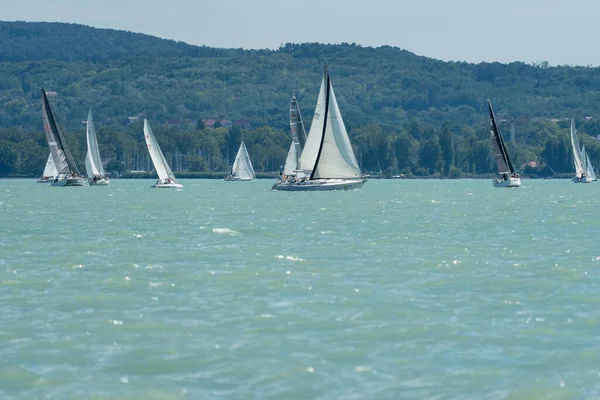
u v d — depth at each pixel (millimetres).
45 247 174375
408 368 84000
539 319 102562
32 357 87812
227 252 163500
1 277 133500
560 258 154125
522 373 82375
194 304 111500
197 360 86625
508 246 173750
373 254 160375
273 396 76750
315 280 129125
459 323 100625
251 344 92062
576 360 85938
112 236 196375
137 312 106812
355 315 104750
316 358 87125
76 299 115188
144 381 80625
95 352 89500
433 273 136250
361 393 77438
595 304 110938
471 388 78500
